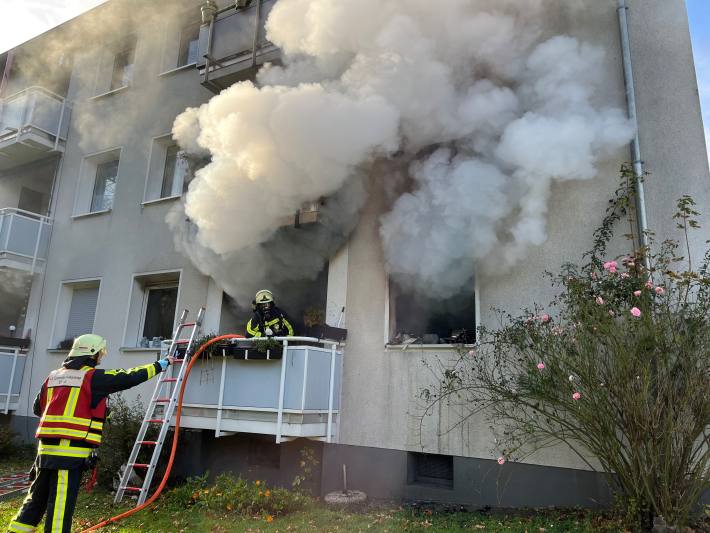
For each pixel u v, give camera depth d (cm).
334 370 640
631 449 438
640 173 550
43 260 1052
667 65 572
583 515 491
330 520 520
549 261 582
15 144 1084
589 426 460
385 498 603
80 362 437
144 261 908
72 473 405
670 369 427
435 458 614
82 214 1027
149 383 820
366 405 643
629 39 595
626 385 434
